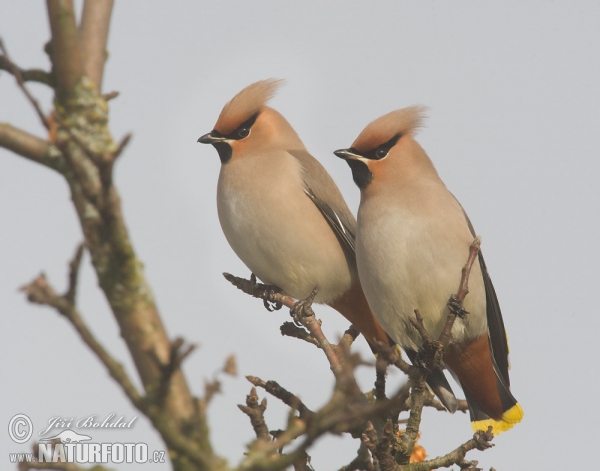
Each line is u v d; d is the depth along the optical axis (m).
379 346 6.67
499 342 11.12
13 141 5.09
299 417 7.83
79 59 5.31
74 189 5.03
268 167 12.62
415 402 7.88
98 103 5.30
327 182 12.84
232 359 4.61
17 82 5.02
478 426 11.17
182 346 4.31
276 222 12.41
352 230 12.70
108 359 4.29
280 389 7.90
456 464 8.05
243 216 12.52
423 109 11.18
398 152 10.83
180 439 4.49
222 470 4.66
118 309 4.86
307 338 9.82
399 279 10.39
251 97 12.99
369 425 7.34
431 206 10.46
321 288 12.64
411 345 10.84
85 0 5.98
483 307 10.52
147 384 4.82
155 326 4.89
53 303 4.07
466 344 10.63
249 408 7.07
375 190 10.73
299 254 12.45
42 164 5.15
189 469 4.60
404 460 7.82
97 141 5.21
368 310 12.66
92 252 4.85
